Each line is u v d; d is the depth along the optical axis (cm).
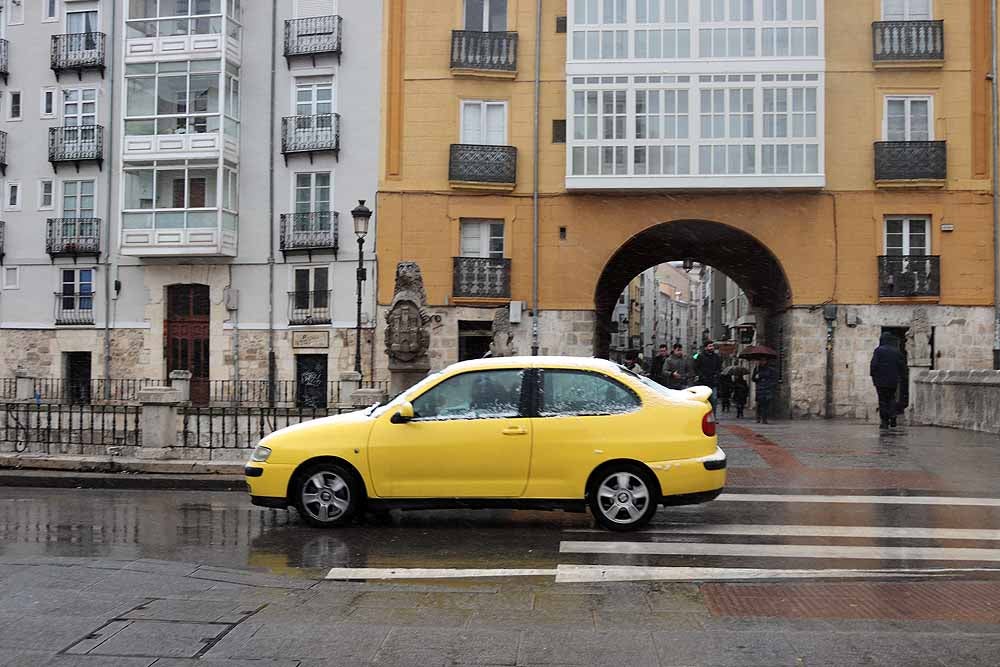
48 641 518
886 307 2612
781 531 870
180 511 1001
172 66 2925
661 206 2697
